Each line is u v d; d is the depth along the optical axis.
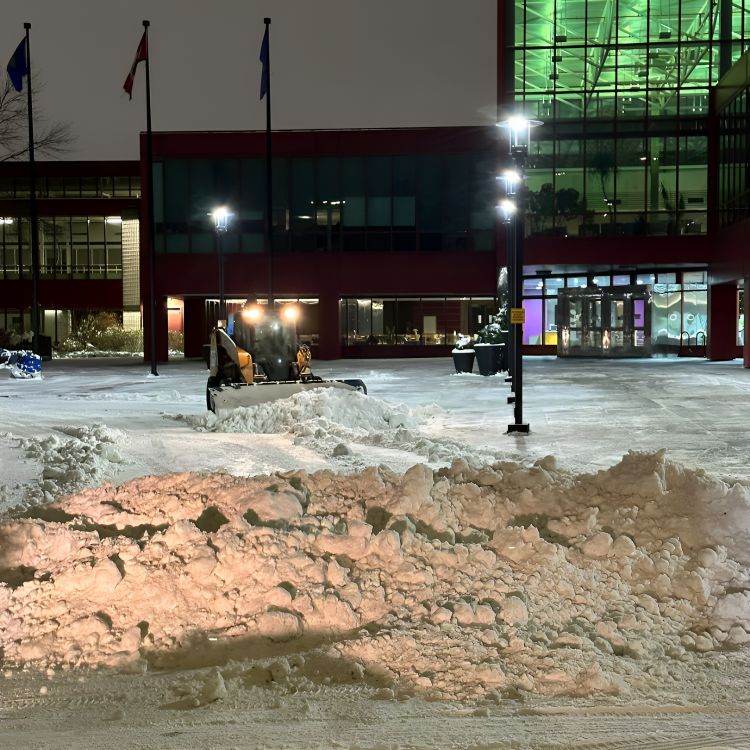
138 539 6.69
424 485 6.90
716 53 40.34
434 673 5.04
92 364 45.75
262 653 5.48
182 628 5.67
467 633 5.37
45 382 31.62
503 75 41.78
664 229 41.00
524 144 17.47
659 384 26.28
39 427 15.56
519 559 6.19
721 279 37.84
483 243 45.72
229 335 20.58
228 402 17.98
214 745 4.30
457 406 20.55
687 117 40.59
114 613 5.81
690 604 5.92
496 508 6.98
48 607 5.89
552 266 42.44
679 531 6.75
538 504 7.08
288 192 45.94
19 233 66.38
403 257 45.91
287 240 46.03
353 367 38.56
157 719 4.70
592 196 41.44
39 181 67.62
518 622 5.50
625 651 5.36
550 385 26.47
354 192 45.88
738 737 4.31
